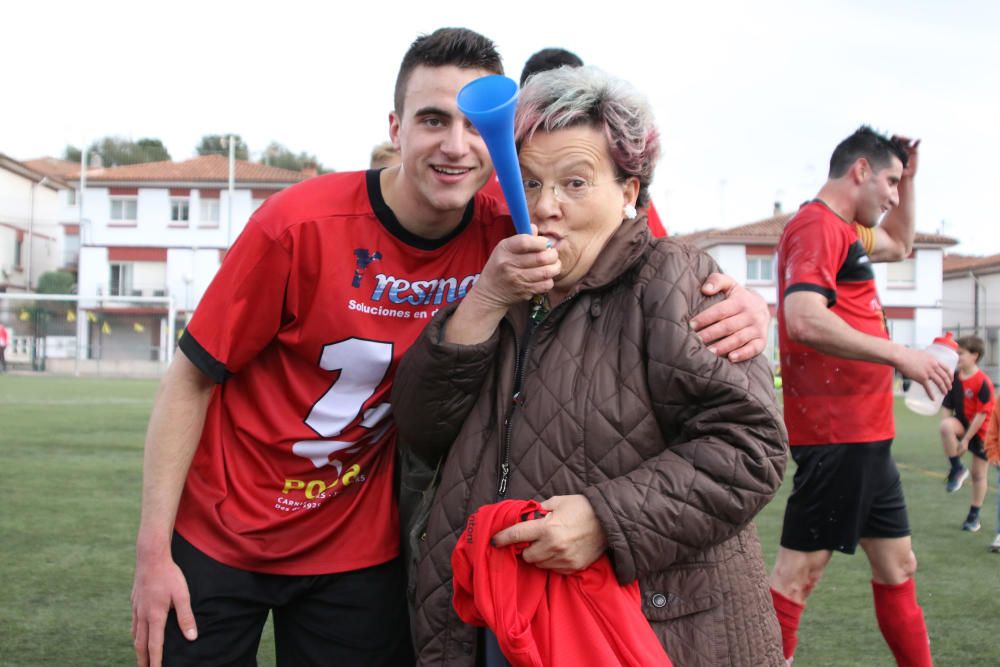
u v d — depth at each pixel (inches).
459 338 63.0
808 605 163.0
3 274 1642.5
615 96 62.2
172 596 76.0
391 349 77.9
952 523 252.1
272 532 80.5
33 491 269.4
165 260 1572.3
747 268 1467.8
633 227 63.8
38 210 1763.0
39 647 133.7
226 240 1470.2
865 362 117.0
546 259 58.6
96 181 1562.5
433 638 64.1
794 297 119.0
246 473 80.7
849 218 127.6
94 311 1485.0
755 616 62.4
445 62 71.1
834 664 132.0
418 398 65.1
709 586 60.7
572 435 61.2
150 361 1396.4
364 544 82.7
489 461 64.2
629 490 57.0
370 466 83.2
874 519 120.2
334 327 76.7
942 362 114.3
